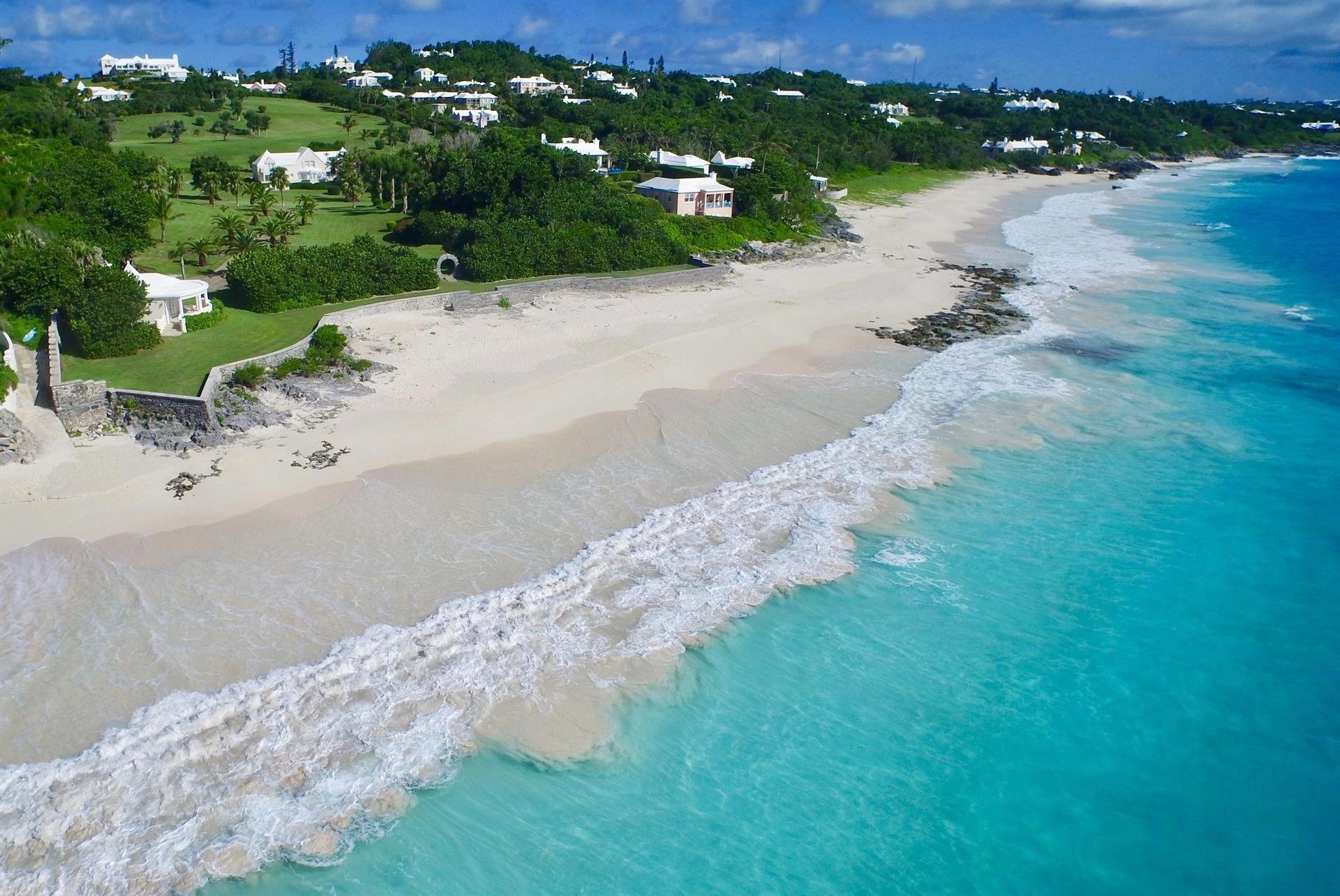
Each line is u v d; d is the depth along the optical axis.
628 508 35.28
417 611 28.31
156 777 21.86
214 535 31.61
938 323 62.12
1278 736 25.66
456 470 37.34
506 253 65.75
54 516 31.98
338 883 20.05
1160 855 21.94
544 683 25.94
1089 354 56.44
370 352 49.94
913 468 39.97
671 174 101.31
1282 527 36.38
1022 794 23.53
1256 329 62.59
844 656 28.22
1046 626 30.03
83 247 49.38
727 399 46.41
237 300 54.94
